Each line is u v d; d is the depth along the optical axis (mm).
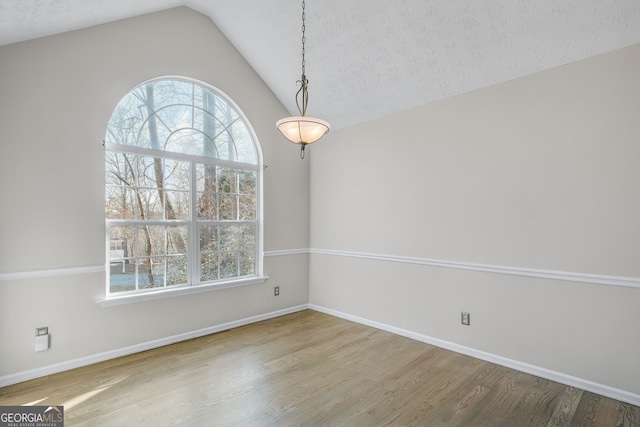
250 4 3146
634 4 2016
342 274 4074
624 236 2236
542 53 2479
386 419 2057
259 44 3555
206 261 3588
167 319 3236
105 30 2861
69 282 2695
